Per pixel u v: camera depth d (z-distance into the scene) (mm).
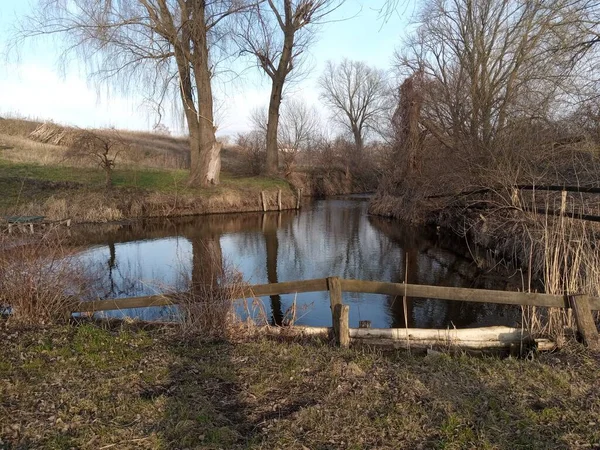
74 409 3564
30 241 6395
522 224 10297
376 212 24297
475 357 5094
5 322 5758
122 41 19047
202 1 20219
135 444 3109
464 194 14016
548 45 11031
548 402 3766
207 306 5730
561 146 10461
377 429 3359
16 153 27047
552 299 5199
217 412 3625
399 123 21578
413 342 5453
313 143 41625
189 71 22000
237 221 21781
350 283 5508
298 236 17438
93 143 21281
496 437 3234
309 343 5383
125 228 19094
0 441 3113
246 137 36125
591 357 4711
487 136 14141
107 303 6188
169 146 43000
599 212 8469
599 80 9961
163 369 4402
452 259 12875
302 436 3264
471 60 15852
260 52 27250
